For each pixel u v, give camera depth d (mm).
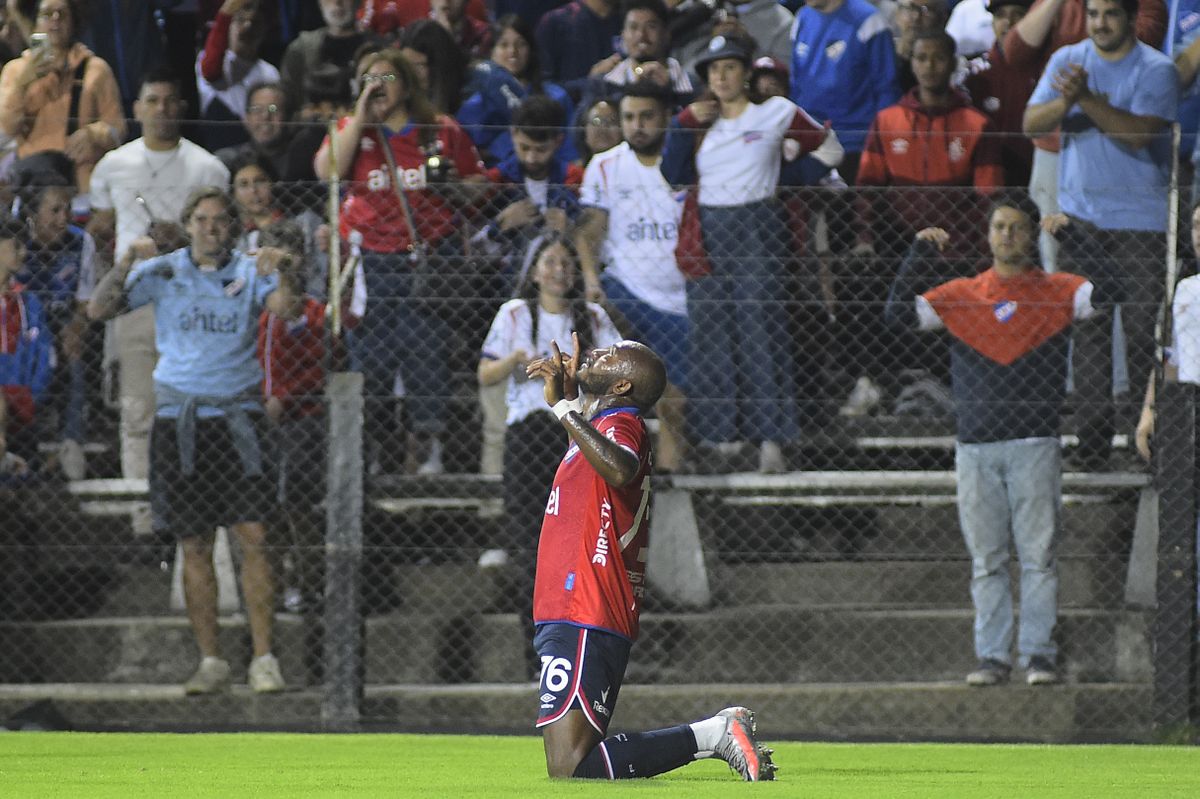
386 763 19688
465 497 29156
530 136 29719
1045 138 29891
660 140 29266
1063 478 28391
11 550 29359
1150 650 27203
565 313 27672
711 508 29828
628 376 15539
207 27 37094
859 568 29516
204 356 27062
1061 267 28672
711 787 14820
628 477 14938
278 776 17469
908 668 27938
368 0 36594
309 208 29250
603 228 28859
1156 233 28328
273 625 27844
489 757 20812
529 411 26938
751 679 28047
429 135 29422
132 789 15742
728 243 28938
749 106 29344
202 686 26844
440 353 28906
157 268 27312
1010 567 28734
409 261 28766
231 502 26922
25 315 29516
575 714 15031
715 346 28984
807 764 20094
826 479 28844
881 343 29875
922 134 28719
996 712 25906
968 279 27156
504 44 33969
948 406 31828
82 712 27109
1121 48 29188
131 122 32062
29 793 15266
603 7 37000
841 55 32781
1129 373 28797
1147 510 28109
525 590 26844
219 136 34750
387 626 28469
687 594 28828
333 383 26438
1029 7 32812
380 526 29453
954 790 15625
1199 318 26406
